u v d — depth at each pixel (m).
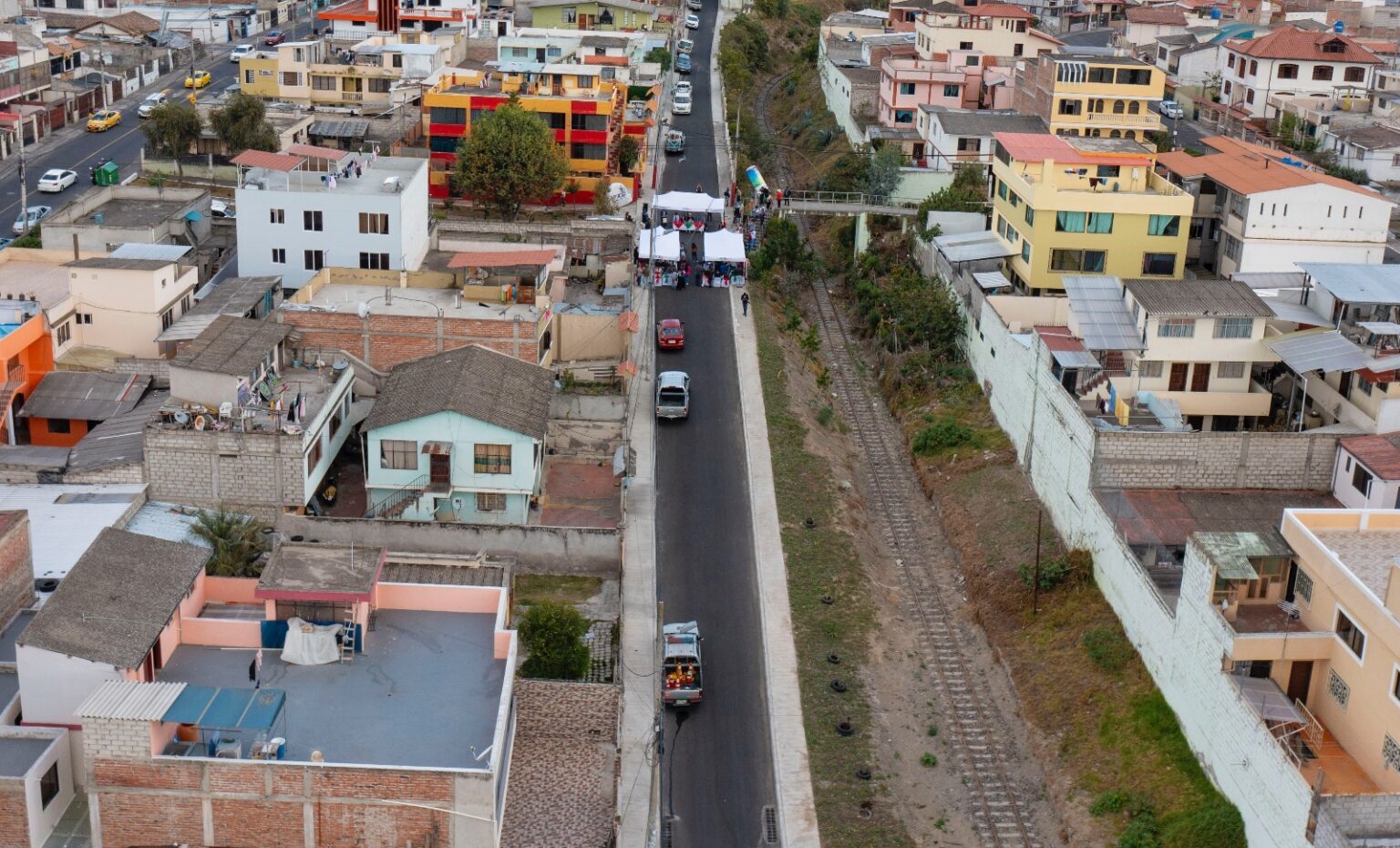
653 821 58.31
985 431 90.50
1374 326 79.44
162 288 91.44
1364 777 54.91
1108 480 73.81
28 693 52.91
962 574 78.81
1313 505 73.50
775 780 62.00
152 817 50.78
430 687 56.41
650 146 149.25
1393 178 130.00
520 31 162.50
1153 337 82.88
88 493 74.50
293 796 50.50
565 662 64.25
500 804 53.28
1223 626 58.59
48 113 154.00
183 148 132.12
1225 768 58.12
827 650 70.75
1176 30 181.62
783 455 88.25
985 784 63.22
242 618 59.50
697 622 72.00
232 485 75.81
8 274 97.56
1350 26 188.25
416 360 85.81
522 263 94.38
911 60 151.50
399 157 116.50
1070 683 67.44
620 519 79.81
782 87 185.38
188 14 198.88
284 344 87.00
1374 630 54.69
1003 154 107.88
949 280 105.88
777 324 109.06
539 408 82.00
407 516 78.69
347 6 185.50
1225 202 103.31
